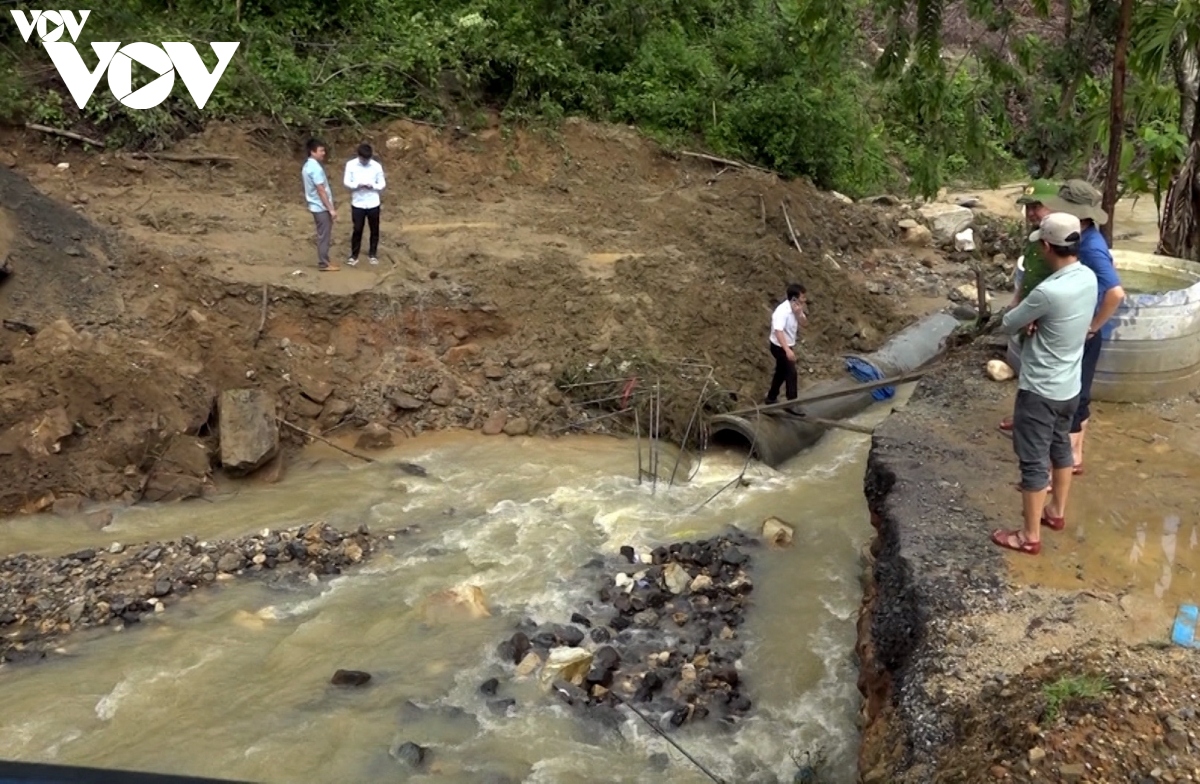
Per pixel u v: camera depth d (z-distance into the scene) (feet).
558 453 35.09
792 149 63.67
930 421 26.43
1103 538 20.90
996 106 40.01
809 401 34.55
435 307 39.27
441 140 54.60
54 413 30.89
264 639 24.04
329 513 30.42
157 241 39.11
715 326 40.98
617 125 60.13
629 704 21.63
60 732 20.49
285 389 35.42
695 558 27.68
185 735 20.52
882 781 16.20
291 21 57.57
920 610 18.83
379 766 19.71
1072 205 21.42
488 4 61.52
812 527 29.78
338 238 43.32
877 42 71.92
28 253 35.45
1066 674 15.58
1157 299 26.25
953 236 59.93
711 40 69.05
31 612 24.76
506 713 21.38
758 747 20.29
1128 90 32.17
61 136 46.21
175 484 30.99
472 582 26.63
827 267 49.62
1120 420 26.50
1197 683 15.11
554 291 40.65
